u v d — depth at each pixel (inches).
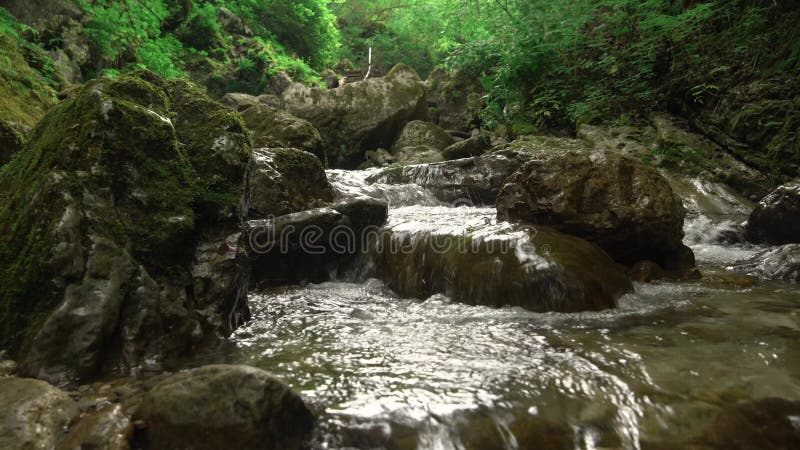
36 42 388.2
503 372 89.6
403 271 163.9
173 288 104.9
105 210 98.3
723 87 326.0
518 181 174.1
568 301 129.5
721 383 83.0
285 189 177.6
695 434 70.4
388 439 70.8
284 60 738.2
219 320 111.4
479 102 579.8
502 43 464.8
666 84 363.6
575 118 398.6
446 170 307.1
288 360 98.6
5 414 67.1
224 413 68.4
